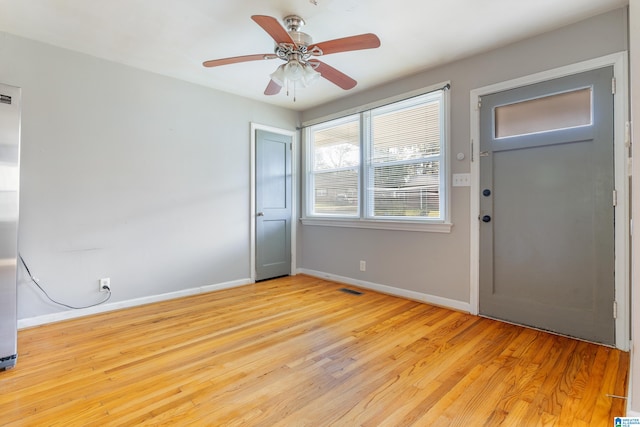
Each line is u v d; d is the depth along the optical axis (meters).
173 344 2.38
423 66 3.19
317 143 4.58
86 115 2.97
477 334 2.55
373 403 1.68
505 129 2.78
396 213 3.63
